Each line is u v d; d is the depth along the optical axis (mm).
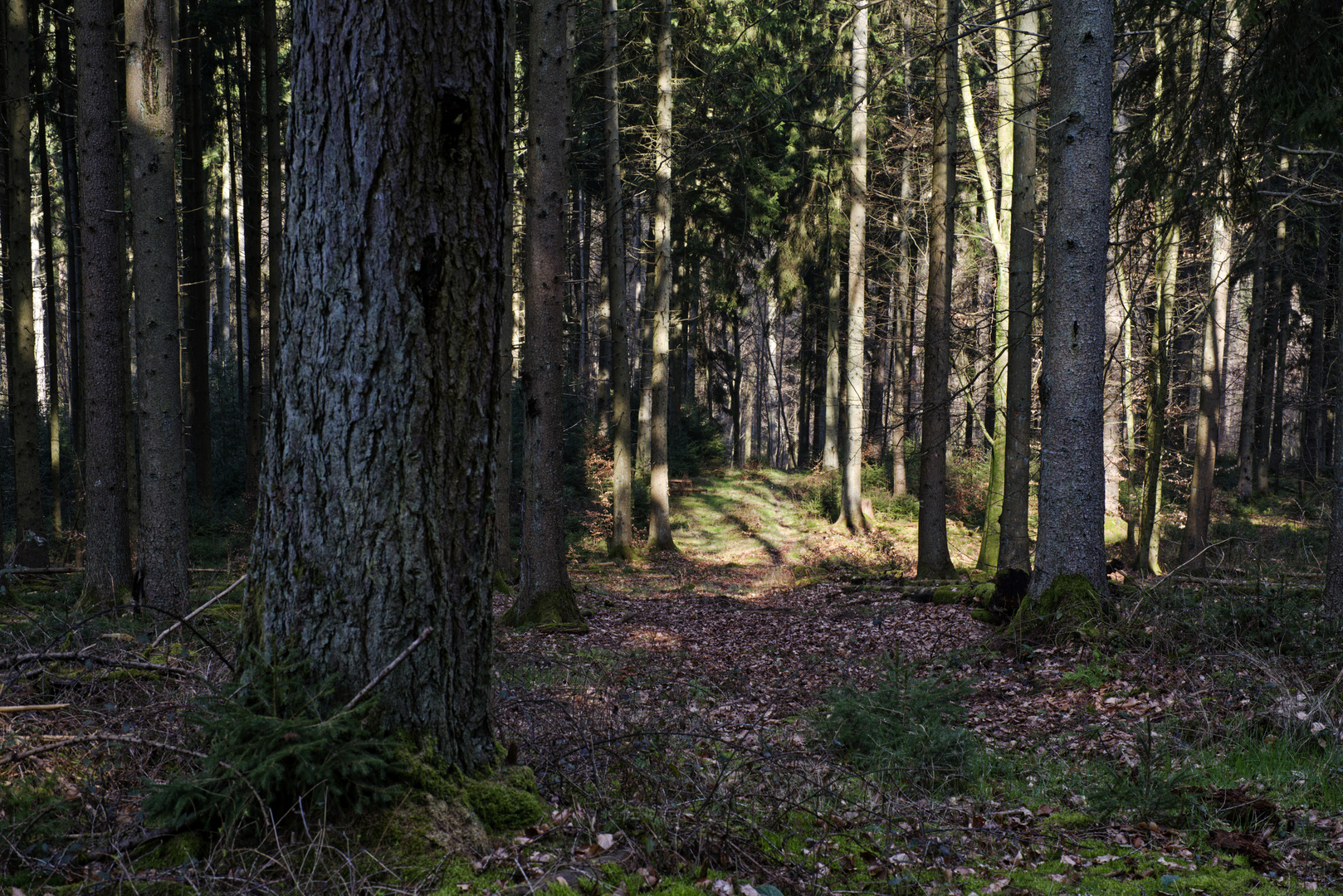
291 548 3027
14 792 3236
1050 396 8602
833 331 26969
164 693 4348
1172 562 17078
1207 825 3816
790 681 8555
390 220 2961
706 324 34969
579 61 20719
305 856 2609
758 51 22828
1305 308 24578
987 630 9617
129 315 16641
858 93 20844
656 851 2979
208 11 16344
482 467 3199
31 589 11281
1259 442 27297
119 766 3543
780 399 40000
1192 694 6016
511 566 14461
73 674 4848
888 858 3219
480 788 3053
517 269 24562
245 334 35188
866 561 19656
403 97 2955
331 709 2953
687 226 27797
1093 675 6953
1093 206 8414
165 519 8844
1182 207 8867
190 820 2803
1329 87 7531
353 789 2838
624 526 20469
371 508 2975
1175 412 18812
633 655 9695
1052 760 5195
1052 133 8633
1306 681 5773
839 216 24844
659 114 20859
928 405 14594
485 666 3277
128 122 8875
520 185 19422
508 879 2666
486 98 3119
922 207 24203
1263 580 8891
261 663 2965
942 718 5520
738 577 18453
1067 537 8461
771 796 3674
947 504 24875
